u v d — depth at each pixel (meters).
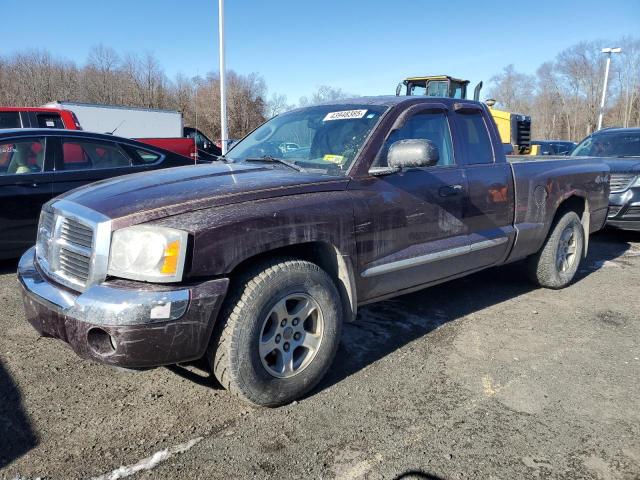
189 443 2.68
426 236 3.79
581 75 67.75
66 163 6.00
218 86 50.78
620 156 8.67
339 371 3.54
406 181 3.64
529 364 3.66
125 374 3.41
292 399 3.09
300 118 4.21
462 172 4.13
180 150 10.69
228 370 2.79
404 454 2.62
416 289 3.94
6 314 4.41
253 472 2.47
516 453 2.64
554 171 5.11
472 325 4.40
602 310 4.82
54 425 2.83
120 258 2.59
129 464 2.51
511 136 14.27
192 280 2.61
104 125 19.02
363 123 3.72
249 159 3.95
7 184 5.52
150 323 2.49
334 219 3.13
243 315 2.76
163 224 2.59
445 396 3.20
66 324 2.62
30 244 5.71
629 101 64.50
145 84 51.66
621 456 2.62
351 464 2.54
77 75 49.25
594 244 7.93
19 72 46.75
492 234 4.40
